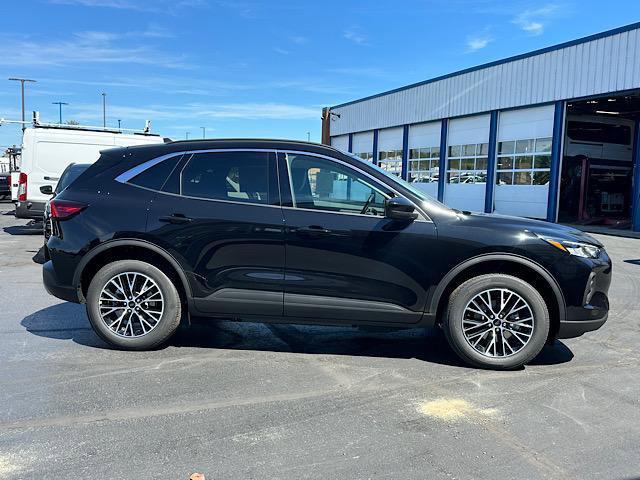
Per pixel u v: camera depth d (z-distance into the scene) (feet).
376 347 16.58
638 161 57.62
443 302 14.84
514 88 71.20
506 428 11.14
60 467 9.37
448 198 85.87
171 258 14.89
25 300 21.93
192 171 15.33
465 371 14.51
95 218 15.15
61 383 13.17
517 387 13.38
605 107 72.33
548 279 14.15
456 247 14.25
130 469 9.37
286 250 14.56
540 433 10.94
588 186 77.92
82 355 15.25
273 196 14.88
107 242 14.99
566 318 14.28
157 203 15.10
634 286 26.89
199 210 14.88
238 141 15.46
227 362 14.93
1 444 10.14
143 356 15.26
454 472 9.44
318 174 14.92
